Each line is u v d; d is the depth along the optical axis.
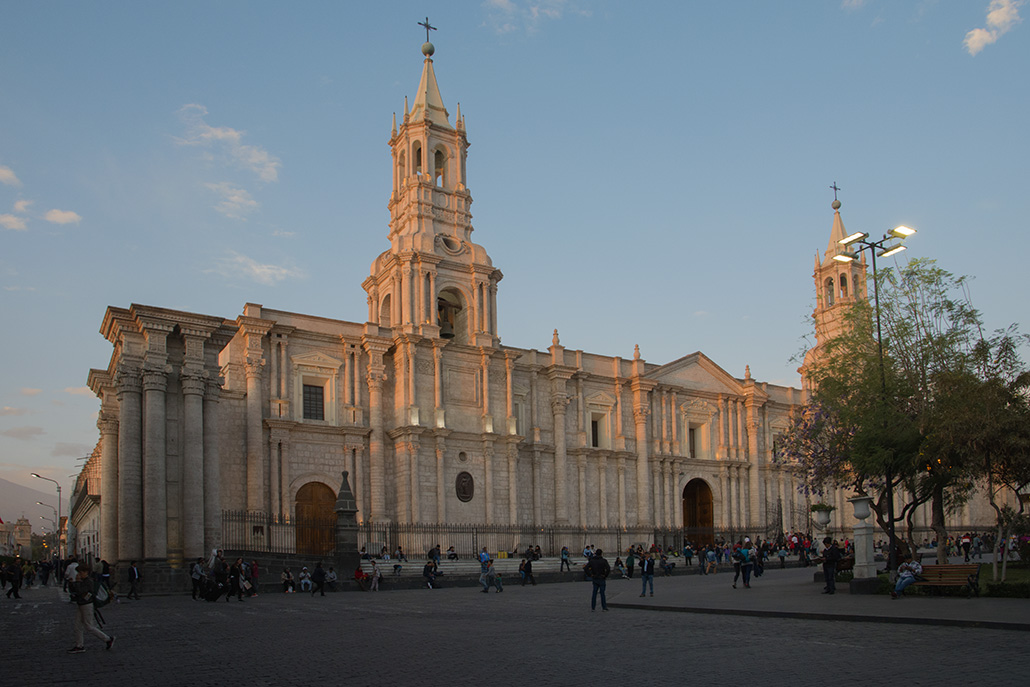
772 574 53.69
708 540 80.88
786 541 74.88
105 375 51.12
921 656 16.55
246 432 57.41
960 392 34.72
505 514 67.31
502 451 68.25
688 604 29.33
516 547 65.56
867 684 13.81
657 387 79.31
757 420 85.81
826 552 32.16
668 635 21.38
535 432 70.81
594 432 76.75
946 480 37.12
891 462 36.88
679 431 80.81
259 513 53.47
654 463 77.50
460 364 67.69
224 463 56.25
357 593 43.06
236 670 16.59
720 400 84.31
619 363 77.75
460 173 72.88
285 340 60.28
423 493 63.16
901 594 29.14
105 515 49.78
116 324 42.09
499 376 69.81
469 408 67.50
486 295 70.44
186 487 41.19
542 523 69.94
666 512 77.25
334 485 60.75
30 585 59.84
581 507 72.31
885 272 42.88
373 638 21.91
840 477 45.69
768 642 19.39
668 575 57.38
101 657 18.67
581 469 72.88
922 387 39.41
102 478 50.34
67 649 20.22
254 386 57.62
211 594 36.34
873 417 38.34
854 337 45.41
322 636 22.53
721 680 14.53
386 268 68.81
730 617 25.98
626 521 75.00
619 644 19.72
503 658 17.72
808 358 80.62
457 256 70.31
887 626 21.97
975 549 66.56
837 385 44.66
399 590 45.50
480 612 30.02
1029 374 34.50
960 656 16.41
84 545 100.81
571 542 70.69
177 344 42.88
